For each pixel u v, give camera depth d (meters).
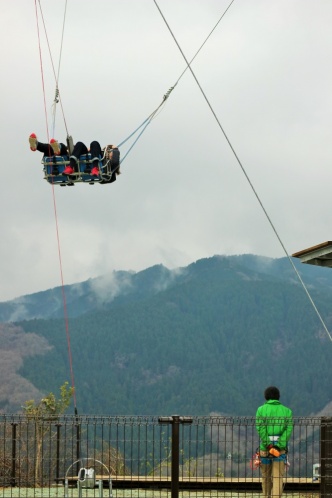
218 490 21.56
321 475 18.61
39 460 20.91
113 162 29.25
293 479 21.81
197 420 18.52
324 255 23.33
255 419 18.67
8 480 21.33
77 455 19.86
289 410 18.88
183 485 21.47
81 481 18.41
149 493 20.98
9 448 21.88
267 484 18.86
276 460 18.59
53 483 21.84
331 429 18.55
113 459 22.27
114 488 21.67
